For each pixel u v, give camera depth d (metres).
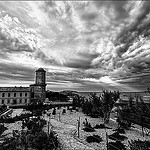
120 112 27.17
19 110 38.88
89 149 11.14
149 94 23.16
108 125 24.56
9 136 13.59
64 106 53.59
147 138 17.58
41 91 58.00
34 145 10.42
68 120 26.67
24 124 18.11
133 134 19.55
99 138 15.21
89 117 31.92
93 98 30.77
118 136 16.92
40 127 15.93
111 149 12.31
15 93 49.31
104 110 26.34
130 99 30.66
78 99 52.53
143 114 24.28
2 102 47.34
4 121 21.20
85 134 16.88
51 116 30.56
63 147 11.37
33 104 43.00
